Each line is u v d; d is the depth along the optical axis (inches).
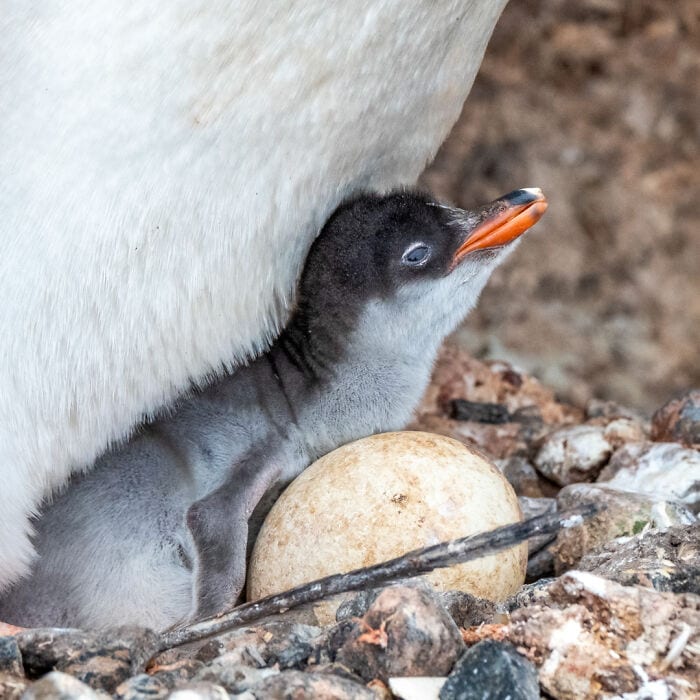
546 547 368.8
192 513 344.5
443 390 518.3
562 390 587.8
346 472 337.4
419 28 309.4
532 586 322.3
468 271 387.2
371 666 269.4
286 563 331.3
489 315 615.8
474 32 327.9
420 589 277.0
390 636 268.7
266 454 365.4
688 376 597.9
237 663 274.2
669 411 453.4
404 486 330.6
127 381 324.8
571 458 442.6
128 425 337.4
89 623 343.9
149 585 346.6
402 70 316.2
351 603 297.3
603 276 628.1
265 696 254.4
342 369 382.0
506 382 543.2
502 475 350.6
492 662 260.7
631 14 677.3
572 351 604.1
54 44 281.9
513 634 273.9
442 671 269.4
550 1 685.9
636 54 674.2
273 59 294.5
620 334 610.9
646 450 417.7
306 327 381.1
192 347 329.7
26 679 275.3
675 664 266.7
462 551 290.8
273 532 338.0
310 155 316.8
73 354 312.7
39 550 343.9
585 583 283.3
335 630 279.3
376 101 318.0
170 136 294.5
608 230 637.9
